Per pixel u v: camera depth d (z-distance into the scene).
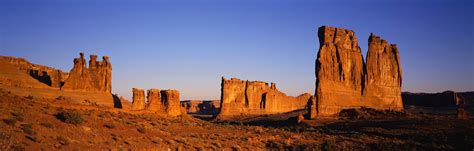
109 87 94.56
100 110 50.31
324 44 149.38
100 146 31.83
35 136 28.39
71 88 79.50
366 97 150.50
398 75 163.62
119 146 33.38
